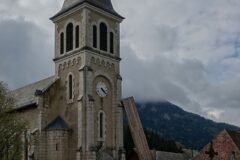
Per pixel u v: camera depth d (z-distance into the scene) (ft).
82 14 191.42
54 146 179.11
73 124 183.83
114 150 189.47
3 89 156.66
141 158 144.77
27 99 198.08
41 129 180.96
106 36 198.29
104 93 191.11
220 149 222.28
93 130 180.86
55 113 188.65
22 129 153.79
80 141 178.19
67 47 196.13
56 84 192.54
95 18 194.70
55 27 204.23
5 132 148.36
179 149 404.16
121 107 195.21
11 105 157.28
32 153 176.35
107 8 199.62
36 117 184.44
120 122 193.67
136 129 148.87
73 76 188.96
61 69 195.62
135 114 151.43
